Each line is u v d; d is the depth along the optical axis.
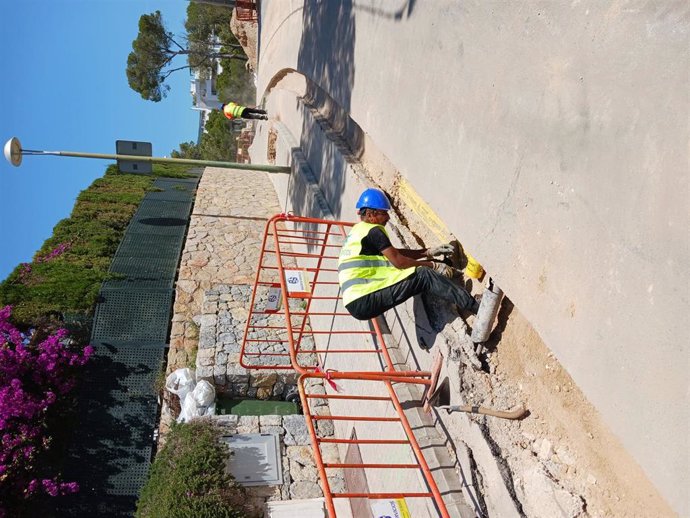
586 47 2.52
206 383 7.09
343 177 6.98
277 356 7.59
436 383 4.08
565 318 2.57
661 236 2.07
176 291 8.86
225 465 6.21
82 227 10.44
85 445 6.71
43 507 6.14
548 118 2.75
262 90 14.45
